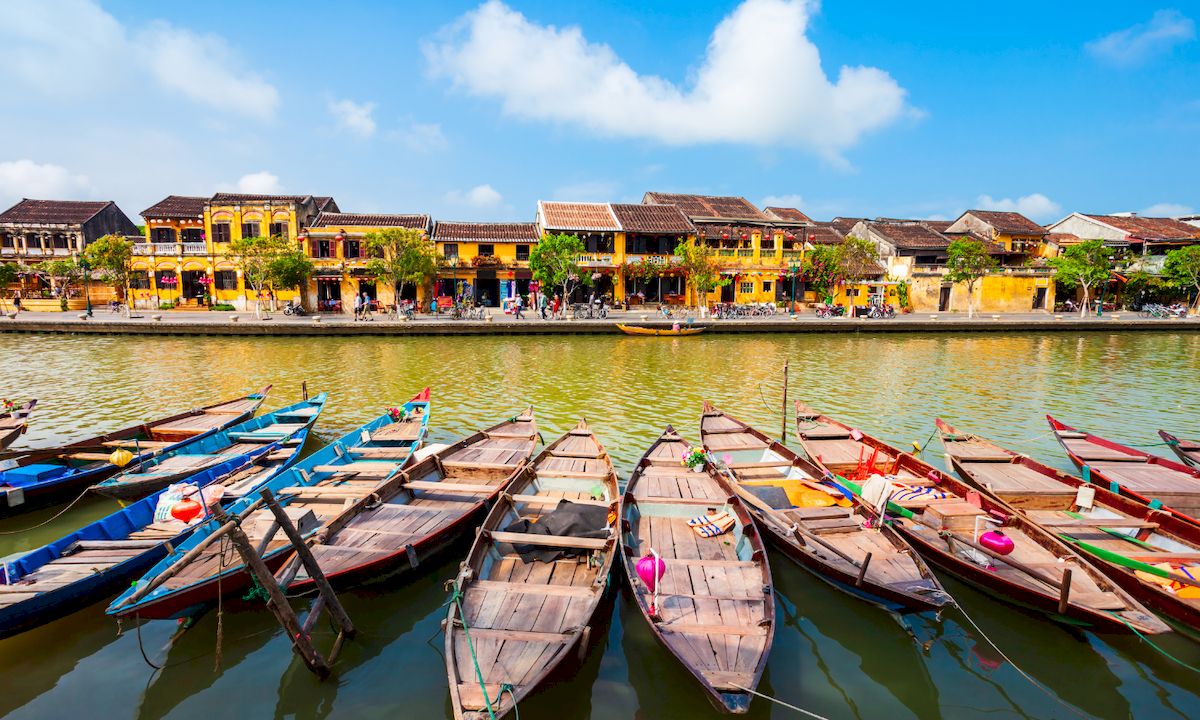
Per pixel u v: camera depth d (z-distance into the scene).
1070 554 7.60
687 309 44.50
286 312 38.84
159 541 7.81
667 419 16.08
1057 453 13.59
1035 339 34.44
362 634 7.06
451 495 9.93
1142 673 6.62
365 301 39.00
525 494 9.98
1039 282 48.75
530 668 5.56
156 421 13.25
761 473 10.92
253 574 6.17
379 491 9.23
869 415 16.73
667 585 7.04
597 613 6.80
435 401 17.97
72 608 6.81
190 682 6.31
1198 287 44.81
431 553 8.09
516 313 37.78
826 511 8.88
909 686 6.38
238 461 11.18
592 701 6.09
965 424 15.88
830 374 22.75
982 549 7.48
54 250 44.97
